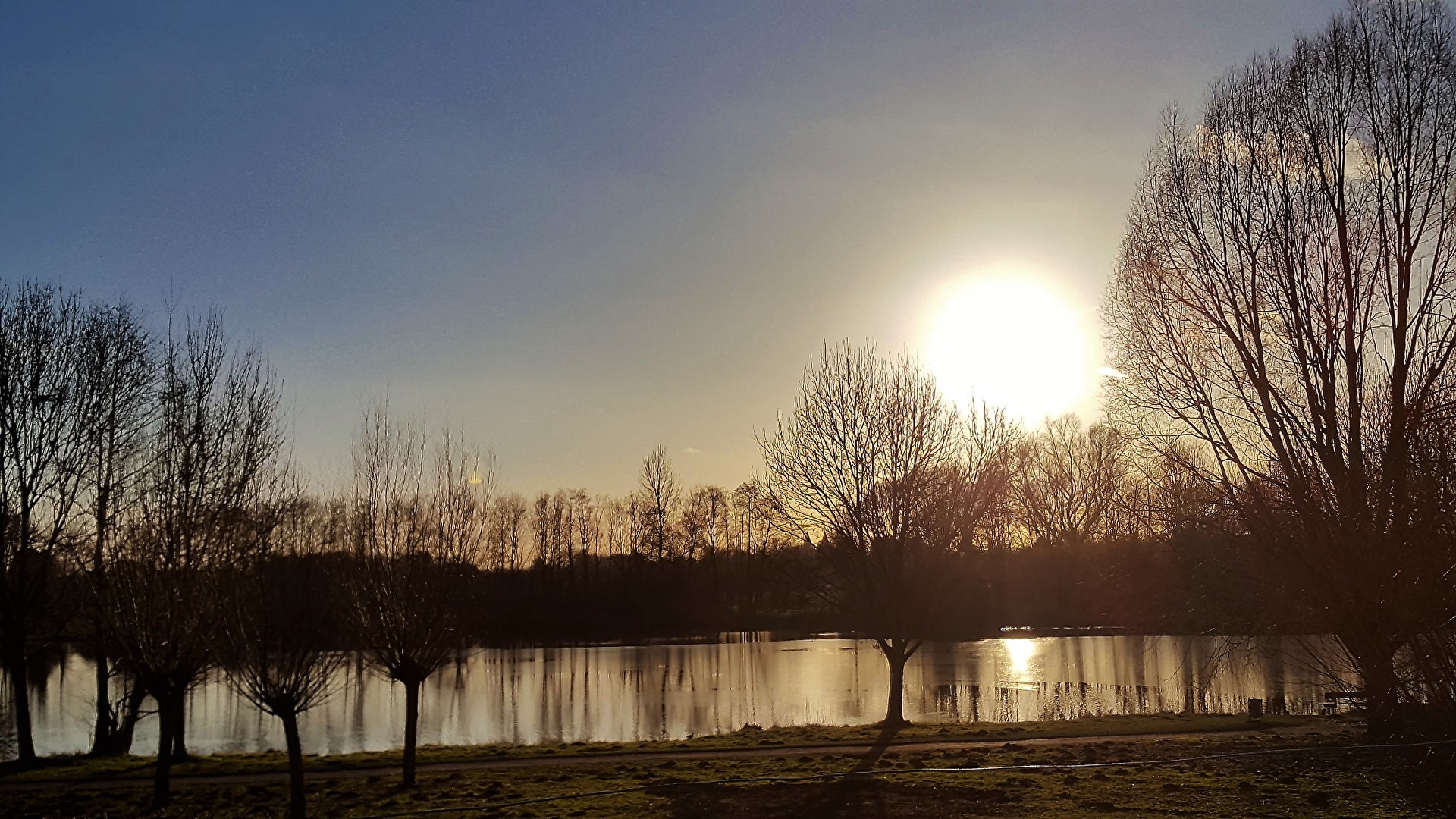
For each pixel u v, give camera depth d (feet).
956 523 110.11
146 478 68.80
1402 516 52.37
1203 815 54.49
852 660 208.74
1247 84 82.38
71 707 149.38
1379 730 58.29
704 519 326.85
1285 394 74.54
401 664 70.59
